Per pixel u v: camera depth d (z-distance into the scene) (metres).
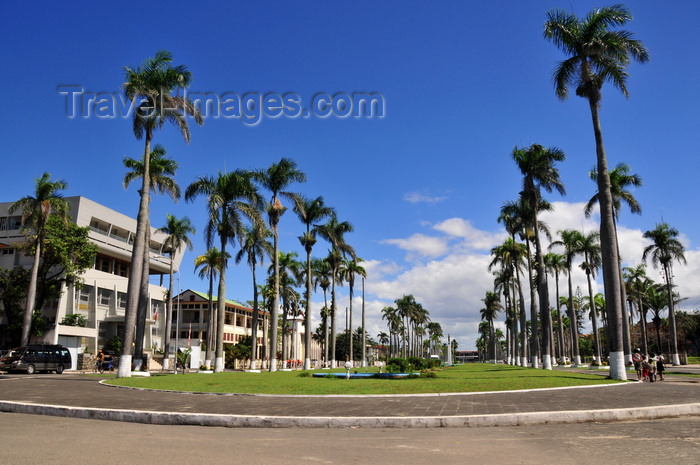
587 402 13.52
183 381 22.64
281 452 7.70
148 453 7.35
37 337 48.03
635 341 91.88
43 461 6.57
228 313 88.94
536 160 38.50
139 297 33.59
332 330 56.28
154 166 34.41
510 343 77.38
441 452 7.71
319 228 45.62
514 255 54.53
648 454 7.32
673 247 56.12
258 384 20.69
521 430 9.98
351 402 14.27
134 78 28.53
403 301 108.12
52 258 45.81
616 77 26.77
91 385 21.22
